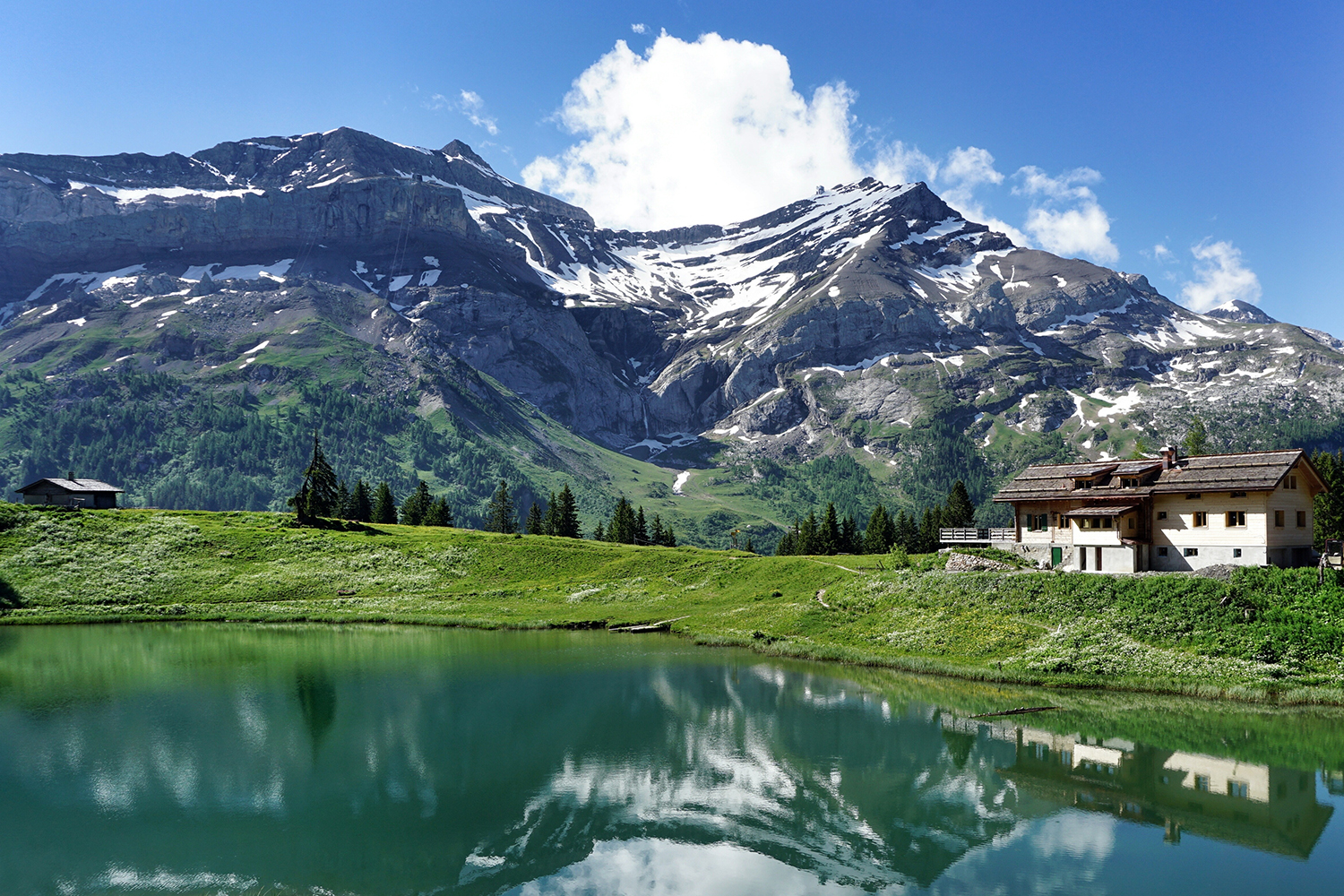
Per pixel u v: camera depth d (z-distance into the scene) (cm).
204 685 6028
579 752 4625
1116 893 3061
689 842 3522
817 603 8356
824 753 4603
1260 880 3148
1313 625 5703
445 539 12594
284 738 4822
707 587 10144
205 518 12612
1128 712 5228
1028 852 3409
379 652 7325
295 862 3312
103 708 5412
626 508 17400
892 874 3234
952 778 4216
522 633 8462
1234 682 5500
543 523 17338
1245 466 6694
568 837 3572
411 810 3838
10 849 3397
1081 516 7312
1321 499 10031
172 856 3353
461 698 5712
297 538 12062
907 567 8650
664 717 5266
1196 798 3928
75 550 10781
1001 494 8069
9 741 4738
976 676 6159
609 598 10075
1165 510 7038
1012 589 7256
